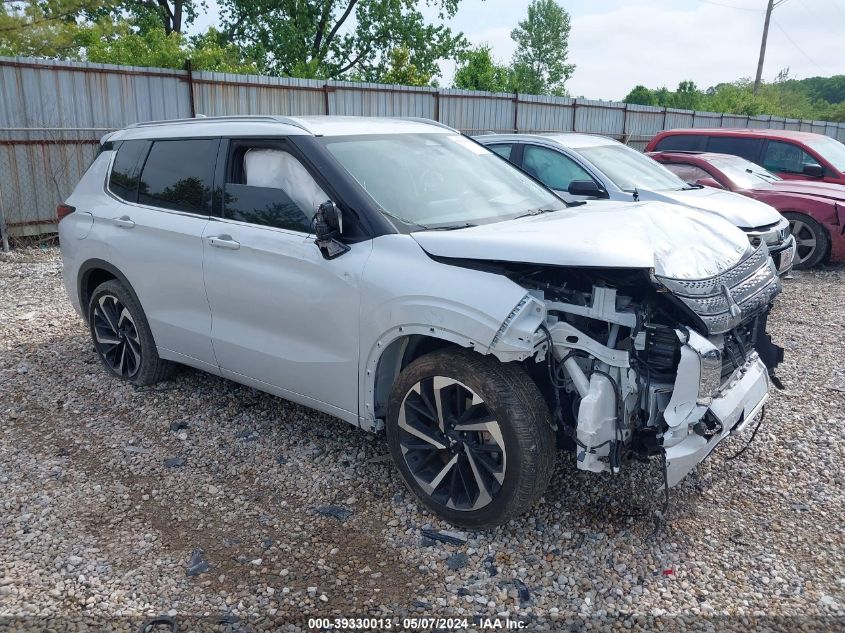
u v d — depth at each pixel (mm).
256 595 2953
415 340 3480
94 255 5016
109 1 13539
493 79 29984
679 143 12492
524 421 3068
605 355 3074
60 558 3178
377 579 3066
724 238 3656
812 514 3564
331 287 3590
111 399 4926
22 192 10742
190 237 4320
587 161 7516
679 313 3164
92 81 11070
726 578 3078
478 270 3188
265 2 29766
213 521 3492
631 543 3316
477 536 3357
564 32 63938
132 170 4930
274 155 3990
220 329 4273
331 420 4594
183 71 11938
